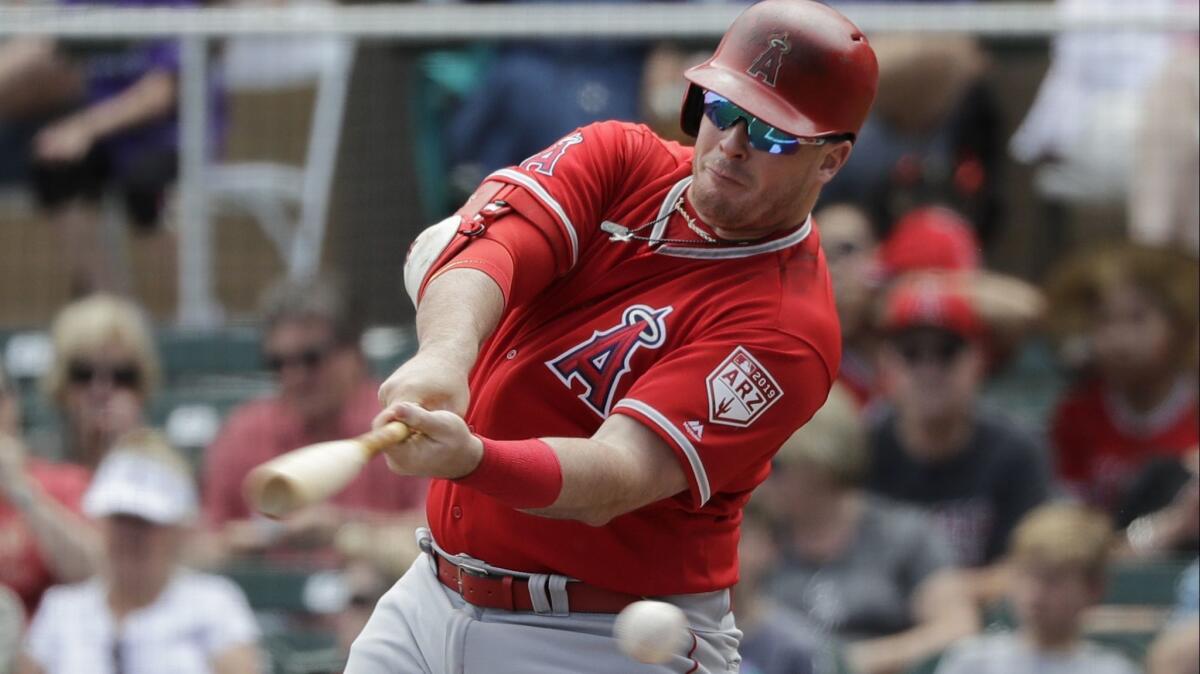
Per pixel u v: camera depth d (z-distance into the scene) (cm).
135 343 1947
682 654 978
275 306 1888
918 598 1778
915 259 2019
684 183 963
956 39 2088
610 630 962
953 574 1797
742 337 914
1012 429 1903
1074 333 2023
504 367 958
